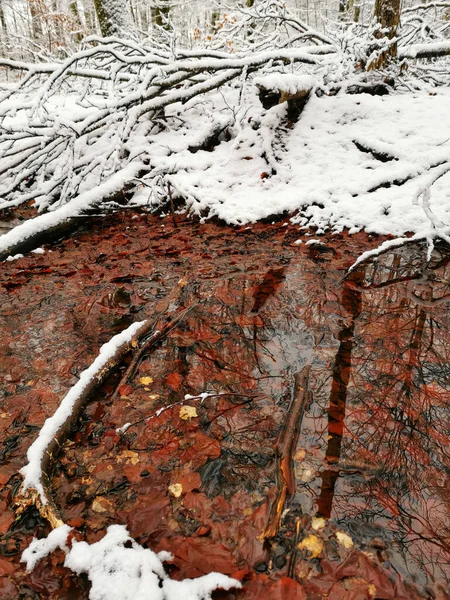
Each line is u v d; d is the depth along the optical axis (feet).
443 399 8.48
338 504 6.21
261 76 25.89
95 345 10.65
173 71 23.80
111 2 32.50
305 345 10.47
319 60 25.90
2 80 55.57
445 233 14.57
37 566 5.50
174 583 5.24
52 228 18.72
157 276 14.89
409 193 18.42
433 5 32.45
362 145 21.36
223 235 18.74
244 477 6.73
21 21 76.79
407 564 5.36
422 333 10.93
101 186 21.31
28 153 23.03
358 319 11.70
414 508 6.15
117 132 23.61
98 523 6.07
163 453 7.25
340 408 8.23
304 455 7.08
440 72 28.81
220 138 25.64
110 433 7.72
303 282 14.07
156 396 8.68
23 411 8.30
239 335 10.96
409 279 14.14
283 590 5.09
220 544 5.71
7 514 6.23
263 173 22.18
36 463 6.66
